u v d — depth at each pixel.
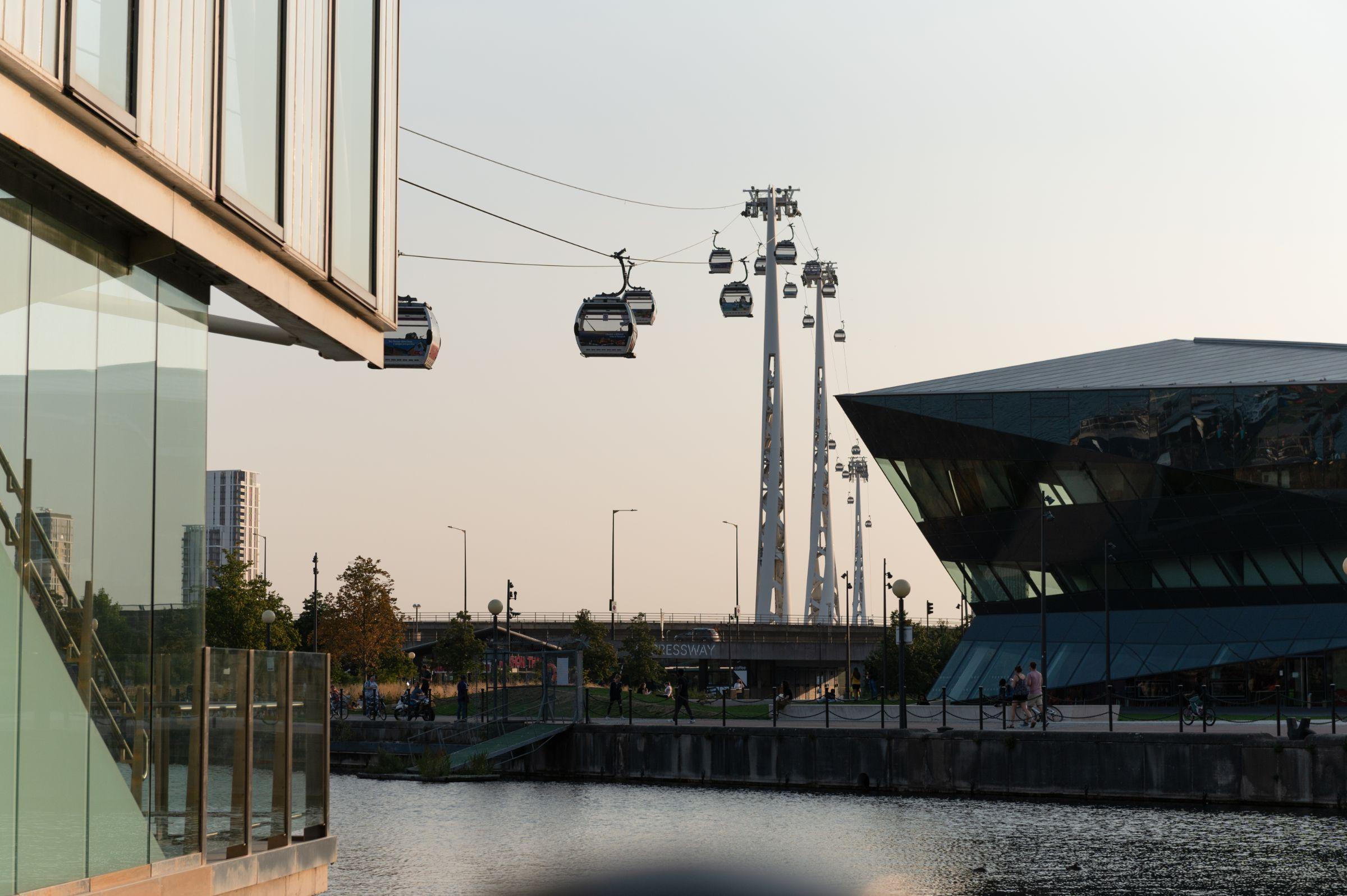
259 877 12.88
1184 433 68.56
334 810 44.88
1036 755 47.09
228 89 12.32
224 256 12.47
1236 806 44.19
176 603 11.85
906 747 49.16
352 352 16.42
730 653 114.06
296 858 13.71
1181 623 70.06
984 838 37.62
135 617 11.10
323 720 14.96
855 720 51.59
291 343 15.94
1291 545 67.19
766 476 118.25
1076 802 45.75
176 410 12.02
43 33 9.29
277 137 13.49
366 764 61.44
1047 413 71.25
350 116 15.77
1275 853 35.03
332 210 15.11
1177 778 45.25
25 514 9.57
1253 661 67.12
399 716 67.94
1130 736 45.94
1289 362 72.75
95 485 10.55
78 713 10.12
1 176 9.38
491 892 30.23
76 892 9.99
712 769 52.81
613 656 103.50
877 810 43.94
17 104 9.21
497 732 60.12
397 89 17.59
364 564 98.06
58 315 10.10
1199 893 29.97
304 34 14.20
